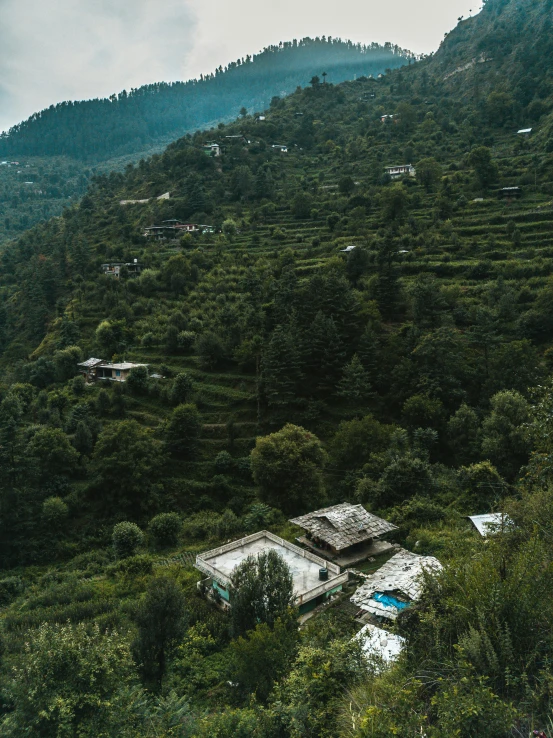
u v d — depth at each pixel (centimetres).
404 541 2936
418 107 15450
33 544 4375
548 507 1483
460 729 698
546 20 15950
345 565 2673
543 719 731
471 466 3666
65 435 5175
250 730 1234
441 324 5800
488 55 16375
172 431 5291
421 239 8125
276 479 4094
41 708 1316
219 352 6303
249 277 7538
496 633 875
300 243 9112
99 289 8169
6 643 2078
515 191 8838
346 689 1113
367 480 3747
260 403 5672
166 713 1420
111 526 4609
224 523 4072
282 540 2889
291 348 5388
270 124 15600
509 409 4147
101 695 1375
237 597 1984
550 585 934
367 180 11119
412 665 943
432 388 4941
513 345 4984
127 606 2738
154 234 10375
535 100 12200
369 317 5872
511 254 7381
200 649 2164
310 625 1884
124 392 6131
